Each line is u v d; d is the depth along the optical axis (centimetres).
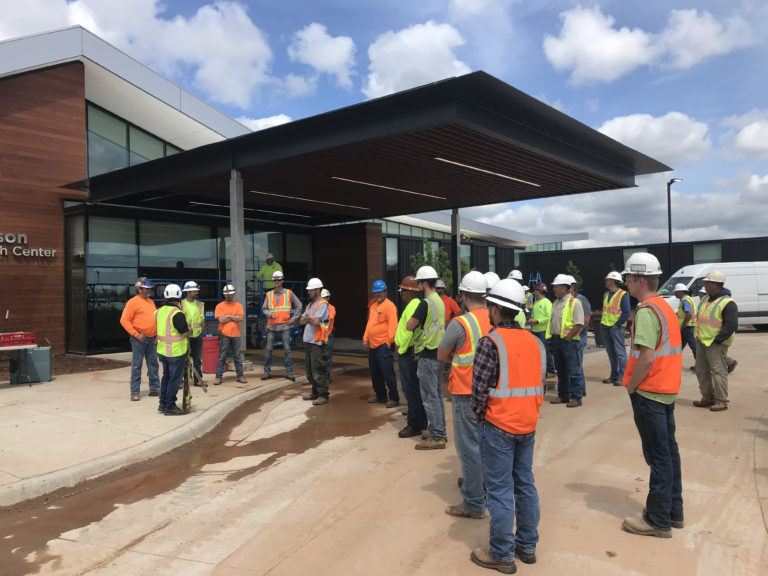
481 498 404
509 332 336
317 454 578
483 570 330
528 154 1002
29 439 605
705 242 3081
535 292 1054
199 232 1681
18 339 959
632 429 648
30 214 1398
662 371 367
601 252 3472
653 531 369
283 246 1917
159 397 765
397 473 509
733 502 428
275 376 1059
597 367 1175
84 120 1500
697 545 358
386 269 2127
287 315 1016
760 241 2941
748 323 1933
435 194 1442
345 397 877
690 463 523
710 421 683
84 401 805
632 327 383
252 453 592
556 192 1410
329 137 954
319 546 368
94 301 1432
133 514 434
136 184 1284
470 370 403
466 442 403
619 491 452
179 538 388
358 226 1870
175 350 715
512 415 327
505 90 791
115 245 1487
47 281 1422
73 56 1426
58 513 440
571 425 671
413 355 624
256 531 395
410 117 852
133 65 1516
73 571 343
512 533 327
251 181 1251
